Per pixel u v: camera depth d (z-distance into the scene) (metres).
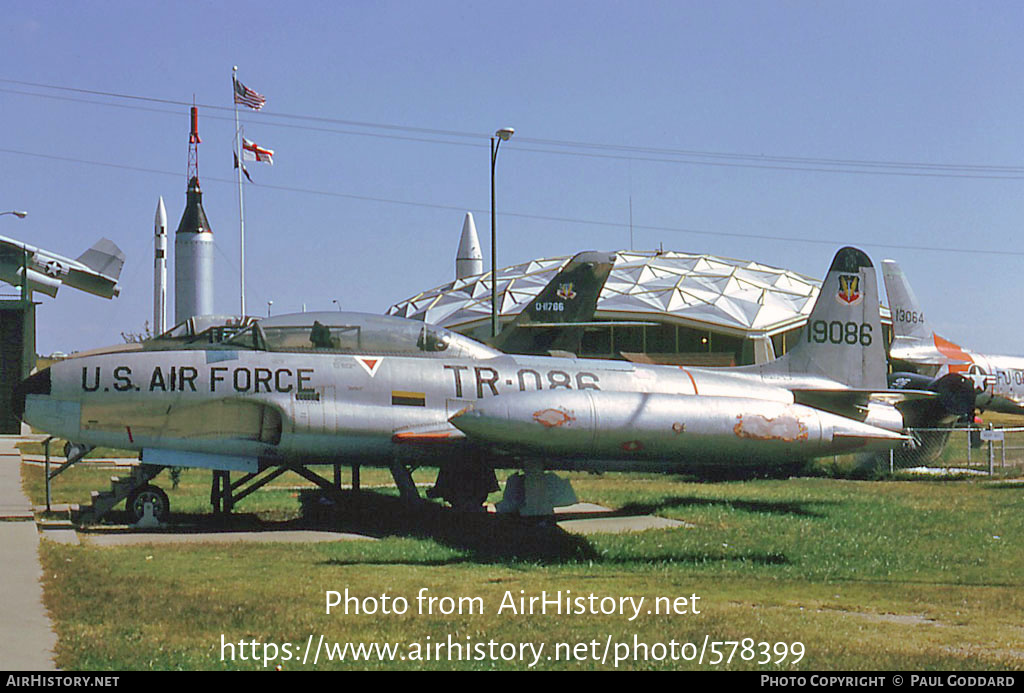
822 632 8.80
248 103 52.22
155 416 15.68
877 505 18.28
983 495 19.95
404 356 16.97
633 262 65.12
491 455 16.94
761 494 20.36
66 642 7.86
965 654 8.12
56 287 39.34
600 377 17.98
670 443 14.80
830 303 20.59
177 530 15.55
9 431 36.41
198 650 7.79
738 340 56.22
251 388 15.87
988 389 45.53
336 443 16.25
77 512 16.88
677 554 13.12
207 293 50.66
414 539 14.33
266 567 11.73
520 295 62.75
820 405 20.31
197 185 51.00
